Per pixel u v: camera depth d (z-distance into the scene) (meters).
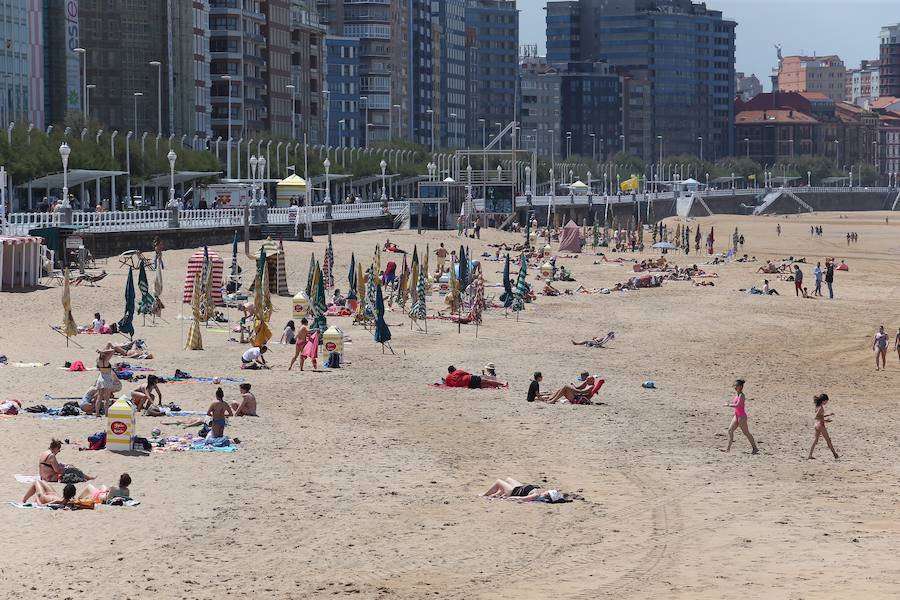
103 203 152.25
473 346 86.69
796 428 60.28
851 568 35.53
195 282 80.06
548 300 120.88
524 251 172.12
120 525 39.59
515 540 38.62
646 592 33.12
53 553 36.56
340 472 47.72
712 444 55.62
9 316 90.06
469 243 186.00
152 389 58.91
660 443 55.34
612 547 37.91
